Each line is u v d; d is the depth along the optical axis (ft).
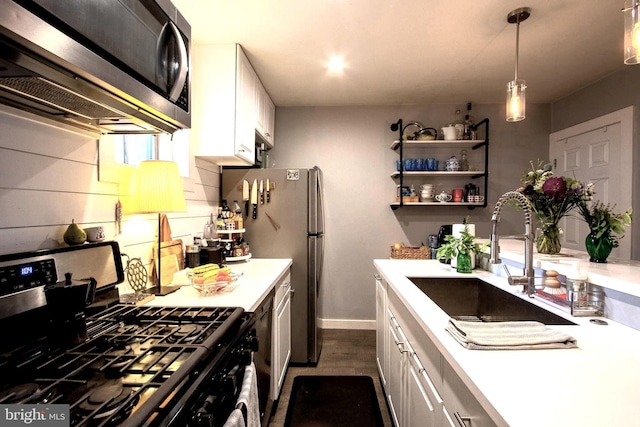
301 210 8.58
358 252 11.41
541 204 5.29
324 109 11.42
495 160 11.20
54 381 2.26
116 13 2.74
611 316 3.67
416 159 10.72
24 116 3.28
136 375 2.36
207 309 3.96
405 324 4.93
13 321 2.82
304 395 7.13
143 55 3.15
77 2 2.28
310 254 8.57
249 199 8.70
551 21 6.31
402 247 10.14
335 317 11.43
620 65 8.26
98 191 4.32
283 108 11.50
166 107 3.53
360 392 7.23
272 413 6.29
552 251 5.32
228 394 3.03
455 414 2.92
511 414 1.95
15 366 2.51
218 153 7.18
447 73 8.73
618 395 2.15
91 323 3.42
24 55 2.09
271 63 8.11
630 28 3.93
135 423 1.78
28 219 3.33
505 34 6.78
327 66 8.29
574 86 9.64
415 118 11.27
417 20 6.26
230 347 3.30
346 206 11.42
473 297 5.97
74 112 3.35
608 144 8.72
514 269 5.52
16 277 2.89
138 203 4.64
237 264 7.56
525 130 11.14
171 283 5.65
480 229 11.22
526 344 2.84
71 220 3.88
